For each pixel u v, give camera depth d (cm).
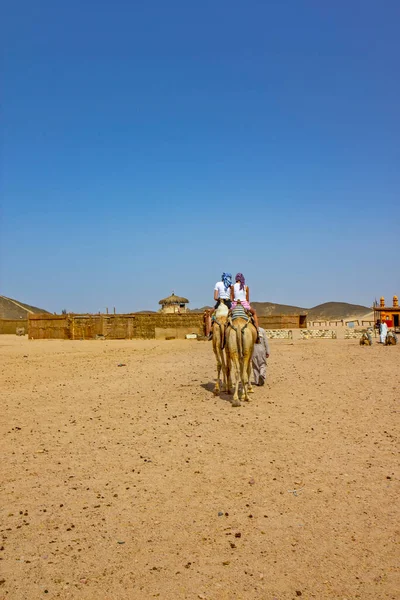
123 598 504
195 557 577
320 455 933
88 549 600
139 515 688
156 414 1316
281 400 1465
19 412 1391
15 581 536
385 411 1304
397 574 537
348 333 4969
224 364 1586
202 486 789
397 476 817
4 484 820
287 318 6488
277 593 507
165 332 5394
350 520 660
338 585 519
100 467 895
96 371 2339
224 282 1563
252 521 662
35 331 5659
